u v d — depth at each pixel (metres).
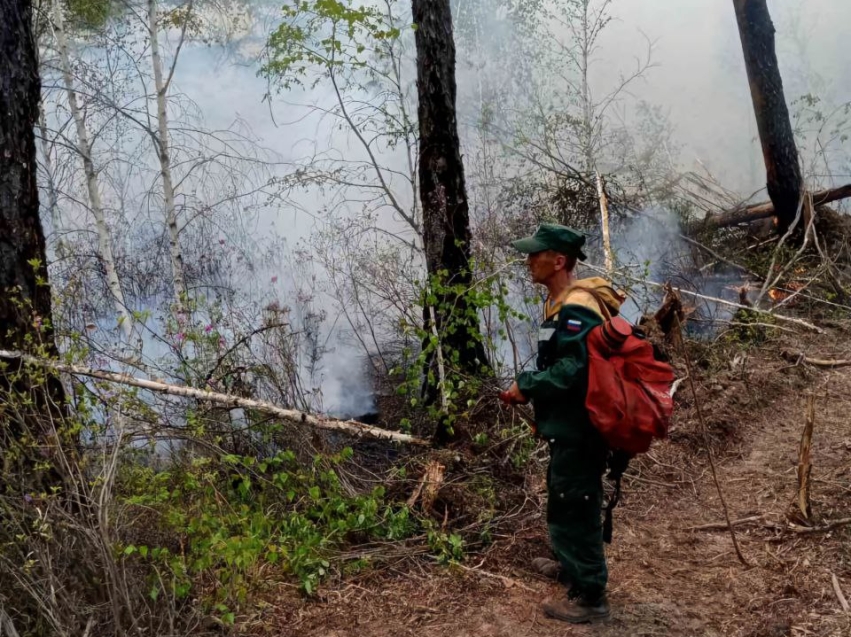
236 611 3.30
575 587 3.22
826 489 4.26
